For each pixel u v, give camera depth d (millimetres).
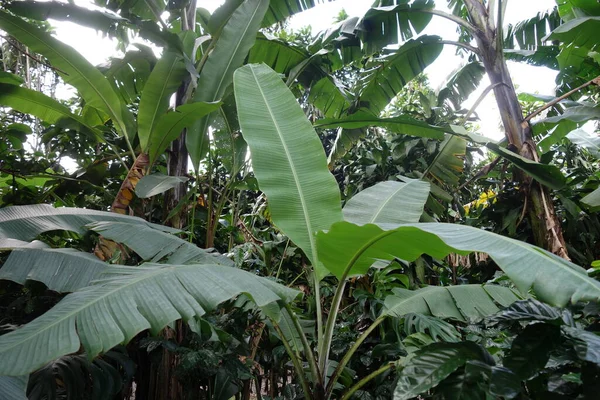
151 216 3168
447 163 3518
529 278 987
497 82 3318
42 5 2514
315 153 1996
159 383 2480
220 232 3346
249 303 2066
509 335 1781
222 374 2352
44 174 3000
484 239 1156
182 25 3240
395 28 3768
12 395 1054
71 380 1758
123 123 2875
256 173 1884
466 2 3547
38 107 2777
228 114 3045
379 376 2234
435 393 1248
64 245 2971
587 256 3502
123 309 1094
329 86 4148
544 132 4141
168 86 2689
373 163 3943
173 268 1390
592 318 1704
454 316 1874
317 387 1725
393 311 1894
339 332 2576
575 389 1195
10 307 2387
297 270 3594
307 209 1878
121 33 3416
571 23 3053
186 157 2998
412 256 1406
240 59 2900
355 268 1650
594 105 3258
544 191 3055
